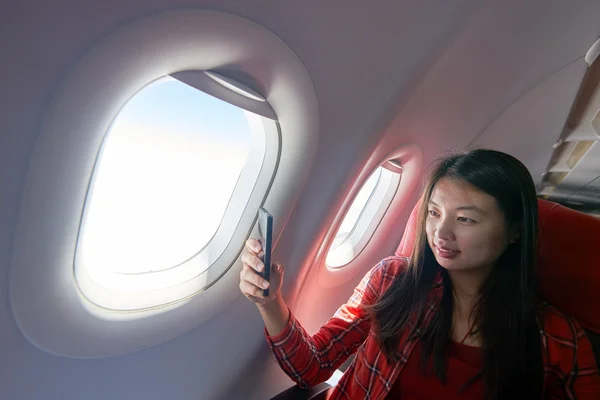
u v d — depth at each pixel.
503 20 1.27
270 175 0.95
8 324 0.62
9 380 0.67
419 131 1.46
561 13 1.48
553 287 0.89
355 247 1.74
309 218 1.19
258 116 0.85
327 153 1.07
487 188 0.70
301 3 0.69
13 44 0.44
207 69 0.65
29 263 0.57
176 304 0.89
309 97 0.86
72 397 0.79
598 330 0.85
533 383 0.79
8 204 0.52
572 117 2.39
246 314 1.14
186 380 1.04
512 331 0.78
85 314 0.71
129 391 0.90
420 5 0.92
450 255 0.76
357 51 0.89
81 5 0.46
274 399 0.98
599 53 1.83
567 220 0.86
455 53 1.23
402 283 0.96
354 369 0.99
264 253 0.81
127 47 0.52
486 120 1.97
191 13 0.55
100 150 0.59
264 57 0.70
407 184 1.66
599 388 0.77
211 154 0.93
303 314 1.56
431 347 0.86
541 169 3.20
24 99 0.48
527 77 1.82
